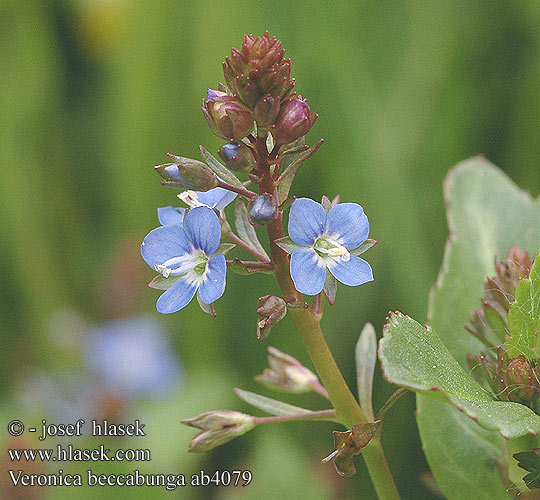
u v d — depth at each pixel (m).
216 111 0.16
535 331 0.16
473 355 0.18
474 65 0.26
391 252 0.24
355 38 0.26
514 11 0.26
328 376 0.17
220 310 0.27
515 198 0.19
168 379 0.27
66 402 0.26
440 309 0.18
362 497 0.23
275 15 0.27
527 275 0.17
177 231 0.17
